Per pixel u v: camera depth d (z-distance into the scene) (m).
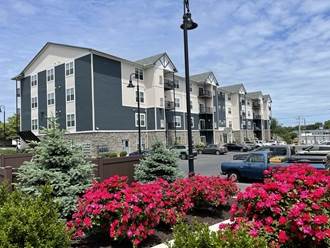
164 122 44.91
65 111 39.22
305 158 14.16
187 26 8.73
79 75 37.94
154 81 43.50
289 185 4.19
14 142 63.25
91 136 36.38
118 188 6.02
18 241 3.31
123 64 40.75
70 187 6.67
